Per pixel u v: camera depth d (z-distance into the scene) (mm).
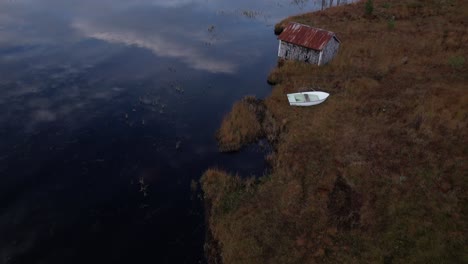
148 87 38125
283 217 21125
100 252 20750
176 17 59406
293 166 25031
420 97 29500
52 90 36156
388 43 40938
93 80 38656
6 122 30969
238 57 46219
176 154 28812
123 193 24797
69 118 32188
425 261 17328
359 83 33656
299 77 37438
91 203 23875
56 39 47906
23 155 27547
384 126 27141
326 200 21641
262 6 66938
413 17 48688
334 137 26938
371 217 19875
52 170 26359
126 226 22438
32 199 23891
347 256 18375
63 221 22484
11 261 19875
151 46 47969
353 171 22891
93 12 59344
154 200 24406
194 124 32812
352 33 45375
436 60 36094
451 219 18859
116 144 29469
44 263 19906
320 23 50281
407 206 19953
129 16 58594
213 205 23359
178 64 43531
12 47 44500
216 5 66812
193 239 21766
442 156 23078
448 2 51062
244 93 37906
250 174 26609
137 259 20500
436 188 20797
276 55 47188
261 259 19000
